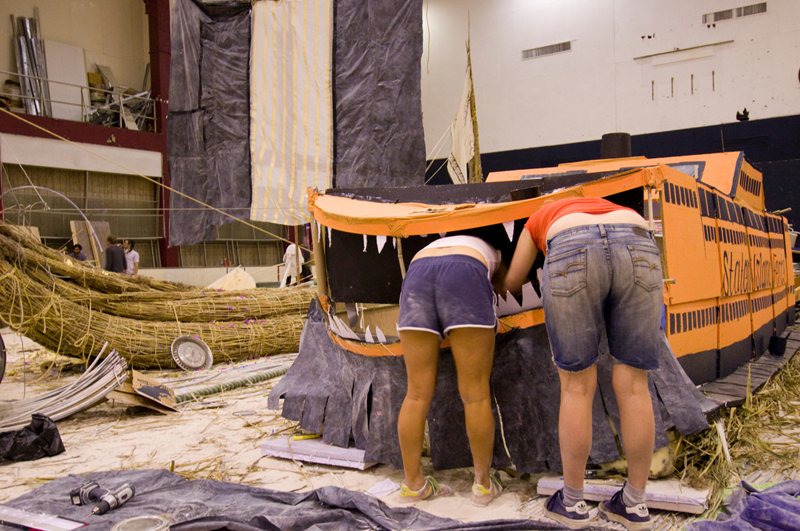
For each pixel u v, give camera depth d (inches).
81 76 596.1
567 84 587.8
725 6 517.3
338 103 249.8
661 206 102.0
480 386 86.3
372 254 115.6
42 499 90.7
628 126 562.9
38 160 508.4
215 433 133.4
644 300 74.2
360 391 108.4
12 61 558.6
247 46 257.9
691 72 534.6
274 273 636.1
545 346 93.3
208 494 93.0
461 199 117.2
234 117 261.7
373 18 244.2
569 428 76.9
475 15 628.7
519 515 83.8
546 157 600.4
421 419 88.0
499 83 620.7
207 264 677.9
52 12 586.9
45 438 118.6
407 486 90.6
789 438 113.3
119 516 83.4
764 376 137.9
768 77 505.4
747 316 160.6
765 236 189.0
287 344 251.4
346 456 106.2
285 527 77.8
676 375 91.4
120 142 566.6
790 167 442.0
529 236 85.3
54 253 215.6
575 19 581.3
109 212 570.3
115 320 216.2
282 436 124.0
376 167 248.1
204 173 267.0
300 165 255.4
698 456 91.7
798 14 491.2
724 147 524.1
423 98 657.6
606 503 80.4
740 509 78.3
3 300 194.1
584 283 73.9
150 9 614.2
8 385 198.4
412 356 87.1
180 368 220.8
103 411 157.9
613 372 78.2
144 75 666.2
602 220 76.2
